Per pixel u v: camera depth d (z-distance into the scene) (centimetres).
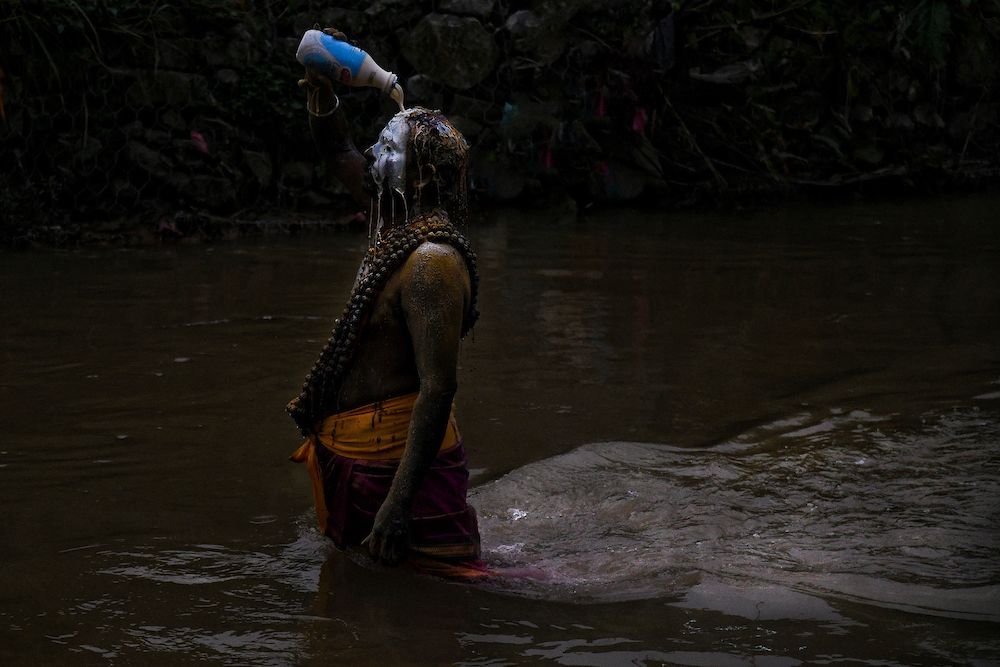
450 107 1081
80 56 938
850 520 362
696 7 1151
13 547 334
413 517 315
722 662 265
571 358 560
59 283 729
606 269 786
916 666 263
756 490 391
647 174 1120
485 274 765
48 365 535
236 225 952
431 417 300
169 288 716
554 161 1093
